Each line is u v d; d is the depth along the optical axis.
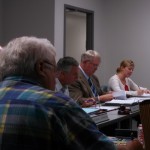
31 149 0.90
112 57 6.23
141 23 5.98
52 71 1.04
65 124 0.91
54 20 4.91
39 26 4.99
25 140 0.90
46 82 1.03
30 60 0.99
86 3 5.73
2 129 0.92
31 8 5.02
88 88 3.40
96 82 3.76
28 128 0.91
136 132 2.13
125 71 4.62
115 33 6.19
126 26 6.11
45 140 0.89
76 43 7.30
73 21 7.24
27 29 5.05
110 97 3.31
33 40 1.02
